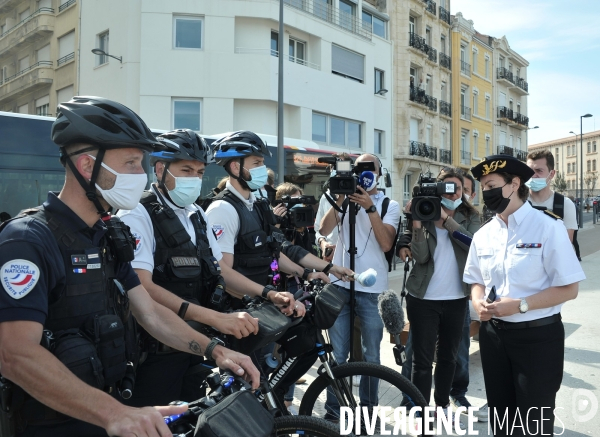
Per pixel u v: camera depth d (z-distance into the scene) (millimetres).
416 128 27562
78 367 1492
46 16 21156
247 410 1453
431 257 3471
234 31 18125
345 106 21734
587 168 81875
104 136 1583
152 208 2451
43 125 7895
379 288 3771
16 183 7586
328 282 3158
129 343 1811
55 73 21312
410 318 3547
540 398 2525
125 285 1930
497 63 37375
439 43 29812
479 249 2797
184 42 17938
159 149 2514
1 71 25984
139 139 1643
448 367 3551
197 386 2666
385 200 3908
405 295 3586
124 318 1753
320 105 20469
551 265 2510
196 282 2502
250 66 18125
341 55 21906
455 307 3494
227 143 3062
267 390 2389
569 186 85188
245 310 2455
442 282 3455
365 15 23875
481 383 4699
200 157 2537
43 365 1376
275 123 18906
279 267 3285
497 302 2504
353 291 3471
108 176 1615
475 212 4082
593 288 9109
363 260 3822
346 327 3781
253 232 3057
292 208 4297
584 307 7527
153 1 17438
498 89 37438
